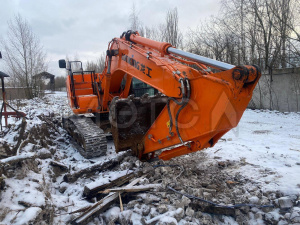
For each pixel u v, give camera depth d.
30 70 23.61
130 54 4.58
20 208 2.70
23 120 4.27
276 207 3.38
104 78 6.14
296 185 3.84
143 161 4.61
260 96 13.80
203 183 3.93
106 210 3.42
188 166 4.75
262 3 13.93
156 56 3.83
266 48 13.85
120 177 4.02
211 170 4.59
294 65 12.41
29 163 3.70
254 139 7.21
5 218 2.52
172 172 4.28
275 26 13.47
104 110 6.43
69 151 6.00
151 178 4.07
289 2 13.15
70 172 4.56
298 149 6.00
